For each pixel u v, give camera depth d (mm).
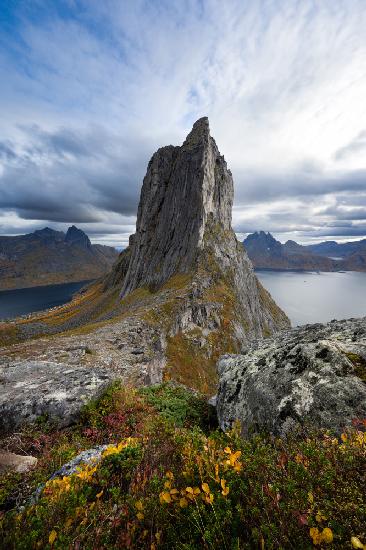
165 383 15141
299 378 7465
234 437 4488
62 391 10758
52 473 6004
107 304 127625
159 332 44625
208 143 112250
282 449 3924
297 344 9117
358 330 8641
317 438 4324
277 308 150125
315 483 2973
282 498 2924
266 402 7594
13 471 6289
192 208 103625
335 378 6855
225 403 9383
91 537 3141
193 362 48031
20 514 3574
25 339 106812
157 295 71188
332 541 2430
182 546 2896
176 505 3342
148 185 128250
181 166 113750
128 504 3586
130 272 124312
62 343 28016
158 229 115938
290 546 2473
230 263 98062
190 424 10453
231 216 125688
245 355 10891
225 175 122438
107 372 13102
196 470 3898
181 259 96875
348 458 3094
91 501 4281
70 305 173375
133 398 11742
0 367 13953
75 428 9656
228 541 2848
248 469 3420
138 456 5070
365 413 5855
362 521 2477
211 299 71562
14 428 9344
